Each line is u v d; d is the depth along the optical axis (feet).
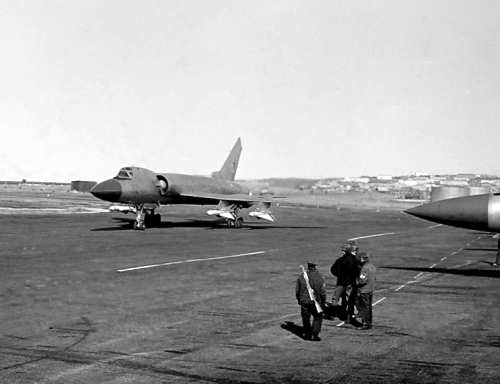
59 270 64.39
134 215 191.93
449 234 152.46
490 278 65.72
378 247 107.96
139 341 34.14
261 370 28.89
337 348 33.50
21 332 35.76
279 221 197.16
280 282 59.06
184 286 55.42
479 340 35.78
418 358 31.45
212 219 186.60
